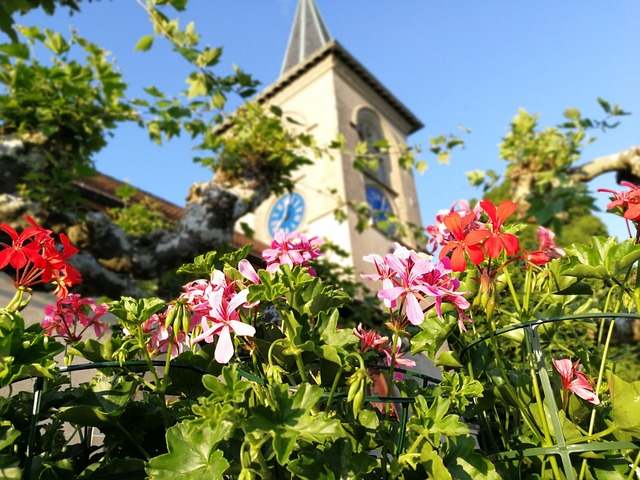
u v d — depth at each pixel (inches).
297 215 727.1
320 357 45.4
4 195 170.1
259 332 53.9
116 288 187.8
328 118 780.0
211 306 44.3
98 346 53.4
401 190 848.3
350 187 703.1
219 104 164.2
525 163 264.5
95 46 184.7
